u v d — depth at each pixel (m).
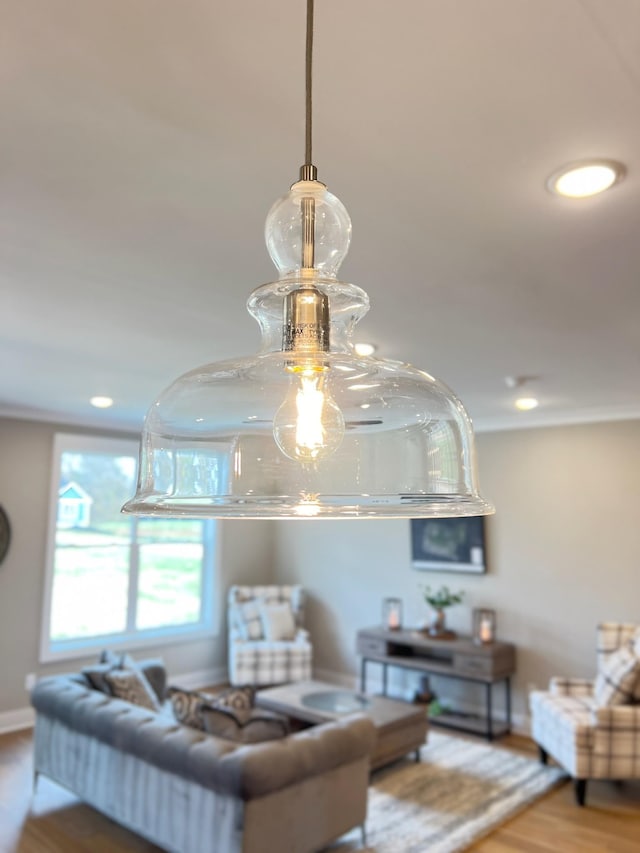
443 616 5.05
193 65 1.10
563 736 3.63
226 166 1.42
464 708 5.12
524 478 5.02
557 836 3.14
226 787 2.33
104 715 2.94
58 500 5.16
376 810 3.34
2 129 1.29
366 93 1.16
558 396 4.17
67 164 1.42
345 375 0.89
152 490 0.92
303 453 0.84
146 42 1.04
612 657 3.88
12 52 1.07
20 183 1.50
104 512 5.57
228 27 1.01
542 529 4.88
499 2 0.95
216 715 2.67
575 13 0.97
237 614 5.88
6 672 4.71
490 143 1.32
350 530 6.04
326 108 1.21
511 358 3.19
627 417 4.55
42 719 3.49
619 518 4.54
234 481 0.85
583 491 4.71
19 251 1.90
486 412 4.82
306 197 0.87
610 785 3.77
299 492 0.84
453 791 3.61
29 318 2.56
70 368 3.46
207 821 2.44
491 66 1.09
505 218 1.66
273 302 0.93
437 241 1.81
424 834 3.08
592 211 1.62
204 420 0.89
